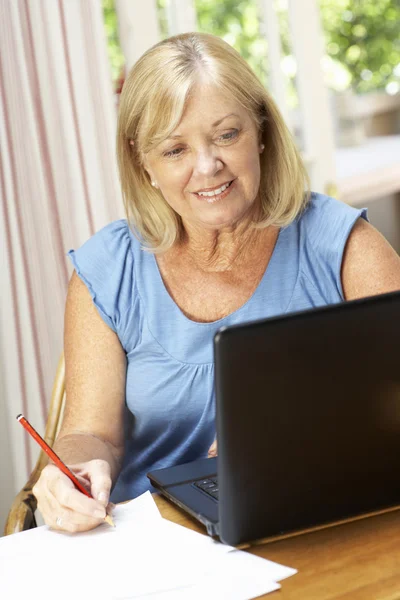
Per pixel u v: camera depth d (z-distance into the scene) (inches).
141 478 63.7
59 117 96.5
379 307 39.0
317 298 61.2
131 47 113.3
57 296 96.7
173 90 54.6
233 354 37.1
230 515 39.8
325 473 40.2
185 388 60.4
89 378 61.4
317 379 38.6
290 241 61.7
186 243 61.8
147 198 61.5
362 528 43.3
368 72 204.2
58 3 95.3
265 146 60.9
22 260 93.0
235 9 129.0
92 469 50.5
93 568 41.8
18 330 93.5
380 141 208.2
